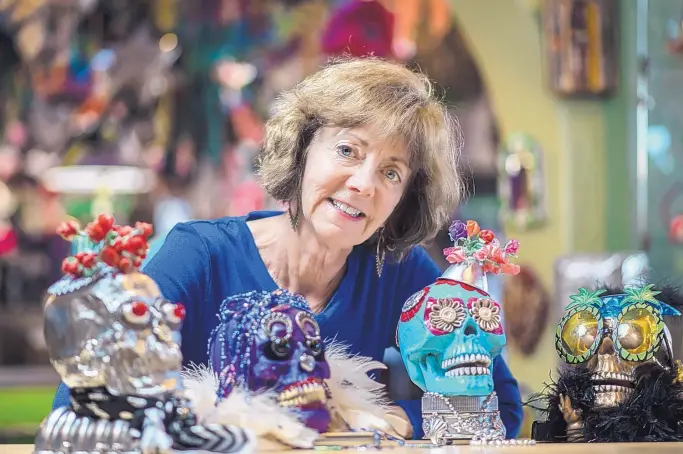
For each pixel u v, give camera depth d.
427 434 1.68
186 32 7.75
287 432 1.46
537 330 6.39
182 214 7.33
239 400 1.45
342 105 1.82
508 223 6.92
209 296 1.92
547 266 6.90
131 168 7.28
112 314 1.31
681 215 5.88
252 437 1.31
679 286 1.97
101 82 7.44
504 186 6.96
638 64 6.25
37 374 6.46
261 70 7.59
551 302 6.43
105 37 7.50
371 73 1.88
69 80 7.41
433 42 7.27
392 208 1.87
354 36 7.35
